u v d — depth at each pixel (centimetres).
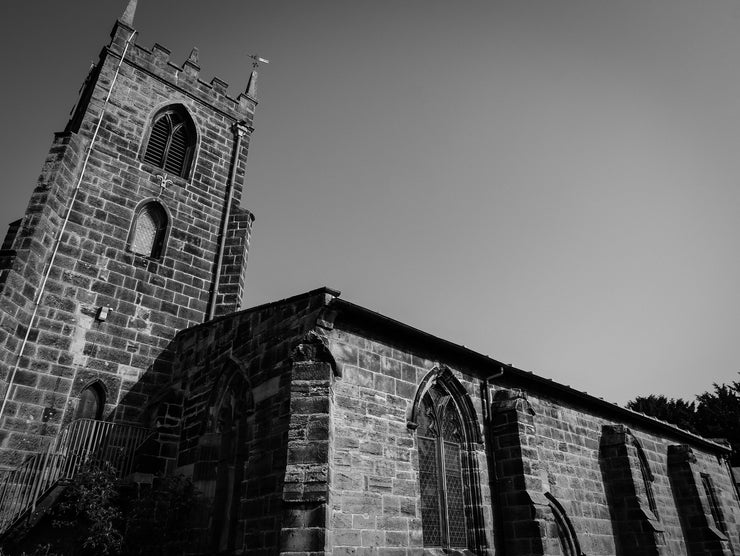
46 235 1934
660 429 2823
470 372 1872
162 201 2388
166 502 1550
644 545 2086
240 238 2539
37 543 1444
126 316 2084
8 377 1716
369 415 1449
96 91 2361
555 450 2077
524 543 1619
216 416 1684
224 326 1848
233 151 2795
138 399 1997
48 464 1675
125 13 2595
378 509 1357
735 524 3109
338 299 1441
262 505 1300
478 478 1698
